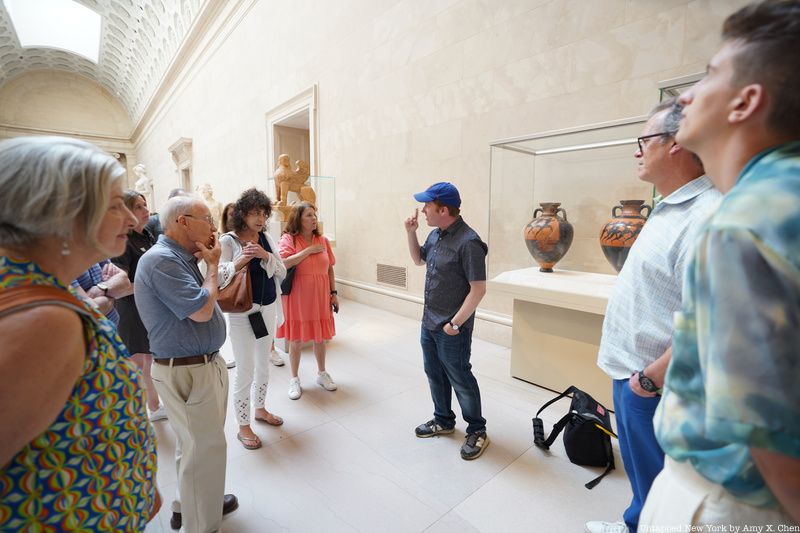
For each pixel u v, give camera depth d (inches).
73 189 24.4
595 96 116.8
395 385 116.3
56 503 24.9
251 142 340.2
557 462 79.5
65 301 24.5
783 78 17.7
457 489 71.9
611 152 114.2
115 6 538.9
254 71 323.9
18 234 24.5
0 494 23.5
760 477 19.7
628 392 48.4
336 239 243.9
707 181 42.6
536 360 113.0
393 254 201.6
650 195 108.9
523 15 132.4
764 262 16.6
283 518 65.0
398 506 67.8
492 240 128.6
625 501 68.7
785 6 18.2
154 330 52.6
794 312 16.2
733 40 20.1
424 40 170.2
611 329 51.4
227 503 65.7
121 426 28.5
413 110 179.5
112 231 28.0
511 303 147.2
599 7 114.0
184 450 55.2
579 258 125.0
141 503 30.9
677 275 43.1
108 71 752.3
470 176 156.7
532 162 130.0
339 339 159.0
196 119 470.3
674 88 82.1
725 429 17.3
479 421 82.7
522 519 65.0
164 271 50.8
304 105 258.5
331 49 229.8
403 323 183.6
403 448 84.7
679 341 22.3
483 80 147.9
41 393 22.3
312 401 106.1
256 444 84.0
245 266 79.5
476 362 131.6
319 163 250.1
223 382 58.8
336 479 74.7
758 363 16.4
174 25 460.8
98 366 26.9
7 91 727.1
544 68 128.2
